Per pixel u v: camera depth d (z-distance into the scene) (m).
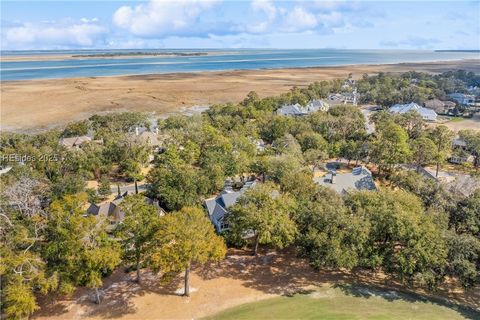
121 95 198.50
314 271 48.03
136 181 75.00
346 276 47.00
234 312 40.25
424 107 154.88
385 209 44.72
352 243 42.31
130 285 44.97
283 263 49.88
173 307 41.12
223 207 60.69
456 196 52.69
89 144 87.38
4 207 51.97
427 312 39.81
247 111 130.00
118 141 85.25
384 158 79.25
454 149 97.25
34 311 40.16
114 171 85.75
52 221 41.41
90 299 42.47
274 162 70.38
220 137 87.88
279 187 57.75
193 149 85.38
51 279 36.91
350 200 49.56
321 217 45.00
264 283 45.47
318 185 56.88
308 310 40.22
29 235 42.62
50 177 72.31
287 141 90.38
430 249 40.78
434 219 46.38
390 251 43.50
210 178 68.56
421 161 83.06
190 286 44.75
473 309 40.69
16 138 95.12
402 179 63.94
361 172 70.62
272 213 46.72
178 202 61.59
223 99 192.88
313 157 82.75
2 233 44.34
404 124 104.19
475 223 47.38
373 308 40.47
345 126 101.81
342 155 90.75
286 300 42.12
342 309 40.31
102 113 156.88
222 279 46.16
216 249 42.09
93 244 39.31
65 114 154.25
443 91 180.00
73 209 42.22
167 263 39.03
